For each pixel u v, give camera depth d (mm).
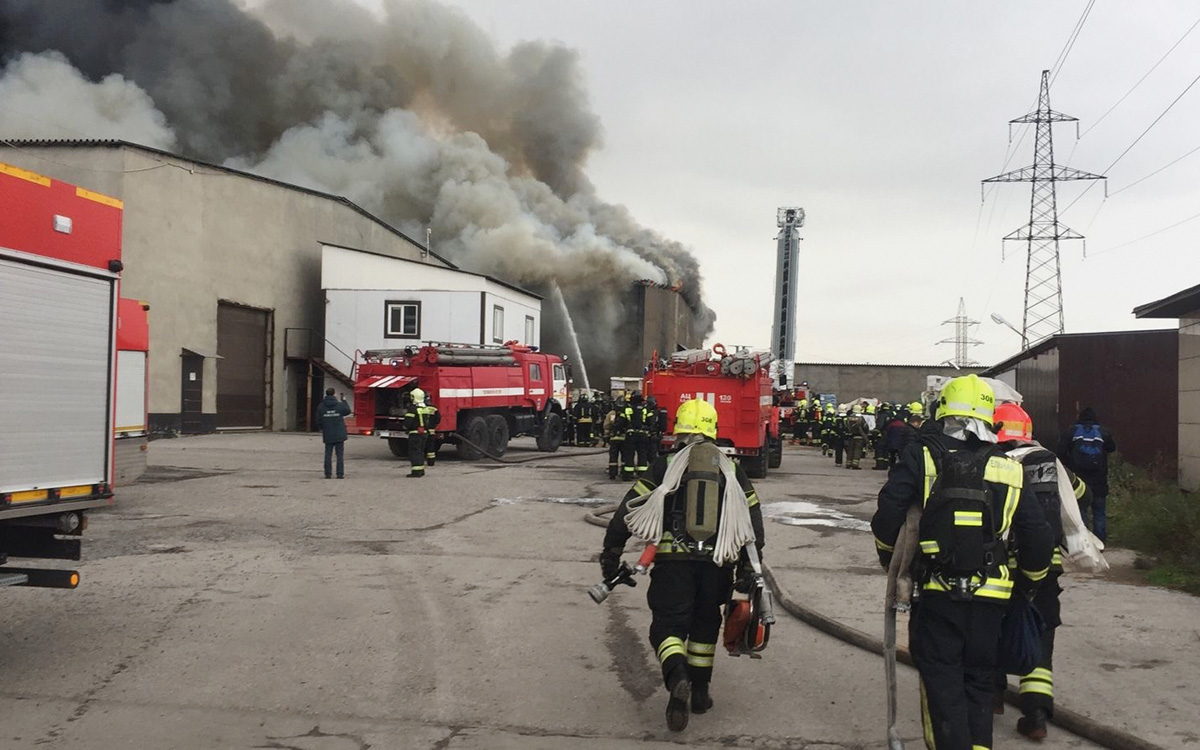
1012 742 4492
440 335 35250
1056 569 4523
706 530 4461
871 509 13875
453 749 4262
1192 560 8641
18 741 4277
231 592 7531
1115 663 5586
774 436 21484
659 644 4484
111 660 5598
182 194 31234
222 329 33375
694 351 18750
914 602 3717
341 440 17094
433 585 7934
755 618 4645
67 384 5605
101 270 5914
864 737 4488
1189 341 13703
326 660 5652
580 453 25250
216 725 4527
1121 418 18562
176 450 24047
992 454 3652
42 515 5488
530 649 5980
